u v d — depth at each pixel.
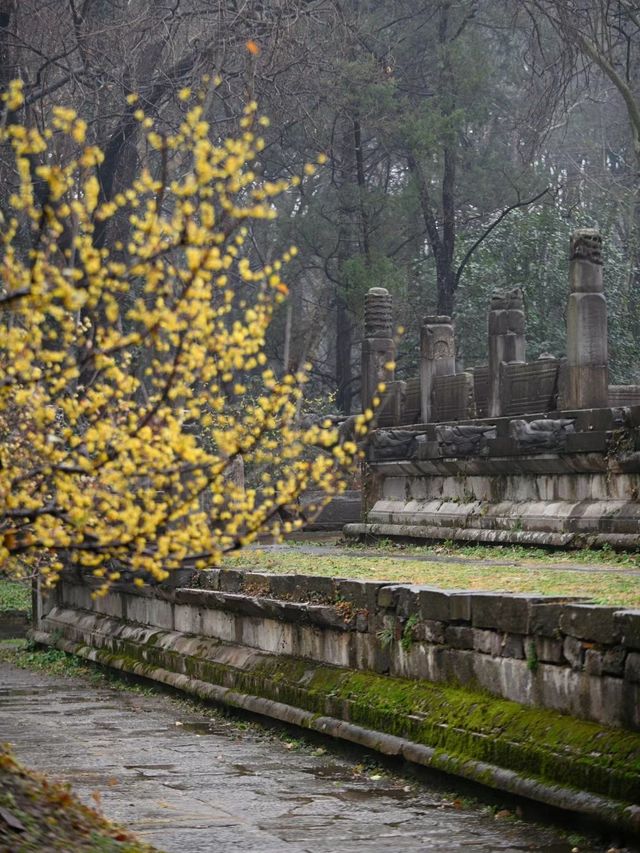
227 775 10.50
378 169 53.12
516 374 19.48
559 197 47.19
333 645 12.21
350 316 43.97
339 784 10.12
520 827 8.59
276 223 42.16
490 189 43.59
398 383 23.41
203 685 14.37
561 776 8.45
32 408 6.90
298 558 17.28
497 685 9.73
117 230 34.16
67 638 19.55
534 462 18.31
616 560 15.51
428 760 9.82
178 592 15.74
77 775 10.45
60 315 6.28
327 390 49.84
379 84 38.53
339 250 42.53
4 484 6.70
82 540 6.76
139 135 35.25
